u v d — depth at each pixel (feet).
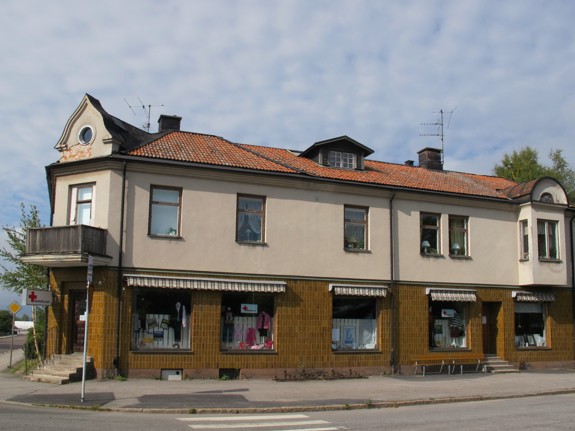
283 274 71.41
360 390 58.85
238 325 69.21
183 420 41.22
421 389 60.44
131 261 64.75
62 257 61.36
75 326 66.85
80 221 66.80
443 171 101.04
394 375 74.38
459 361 79.20
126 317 63.62
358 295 74.38
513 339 84.79
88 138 67.92
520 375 76.18
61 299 66.64
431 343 79.77
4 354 117.70
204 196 68.95
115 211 64.69
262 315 70.49
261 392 56.13
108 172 65.16
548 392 60.34
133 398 50.42
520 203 87.20
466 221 84.69
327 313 72.95
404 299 77.82
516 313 86.79
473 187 89.97
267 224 71.56
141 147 69.72
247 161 73.67
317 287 72.95
